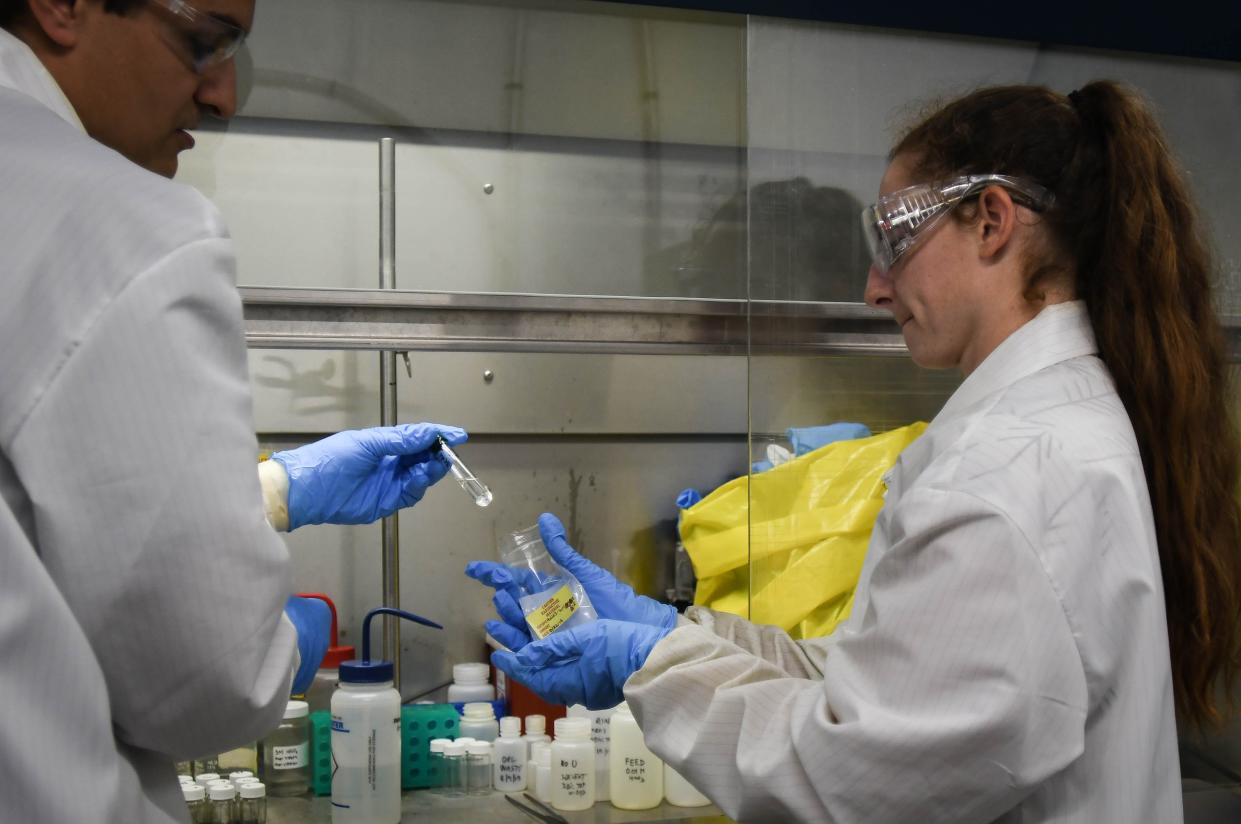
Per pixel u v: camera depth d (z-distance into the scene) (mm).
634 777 1757
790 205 1618
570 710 1919
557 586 1452
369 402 2072
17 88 815
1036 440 907
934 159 1036
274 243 1989
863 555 1608
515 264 2102
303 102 1960
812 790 943
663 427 2223
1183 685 990
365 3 1939
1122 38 1671
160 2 833
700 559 1957
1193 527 961
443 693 2105
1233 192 1666
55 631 707
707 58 2088
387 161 1966
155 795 843
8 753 695
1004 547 855
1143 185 977
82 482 717
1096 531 887
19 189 753
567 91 2057
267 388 2021
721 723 1045
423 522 2096
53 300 729
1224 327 1587
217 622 746
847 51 1619
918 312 1070
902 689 876
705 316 1903
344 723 1652
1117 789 892
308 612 1444
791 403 1624
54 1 821
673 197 2154
